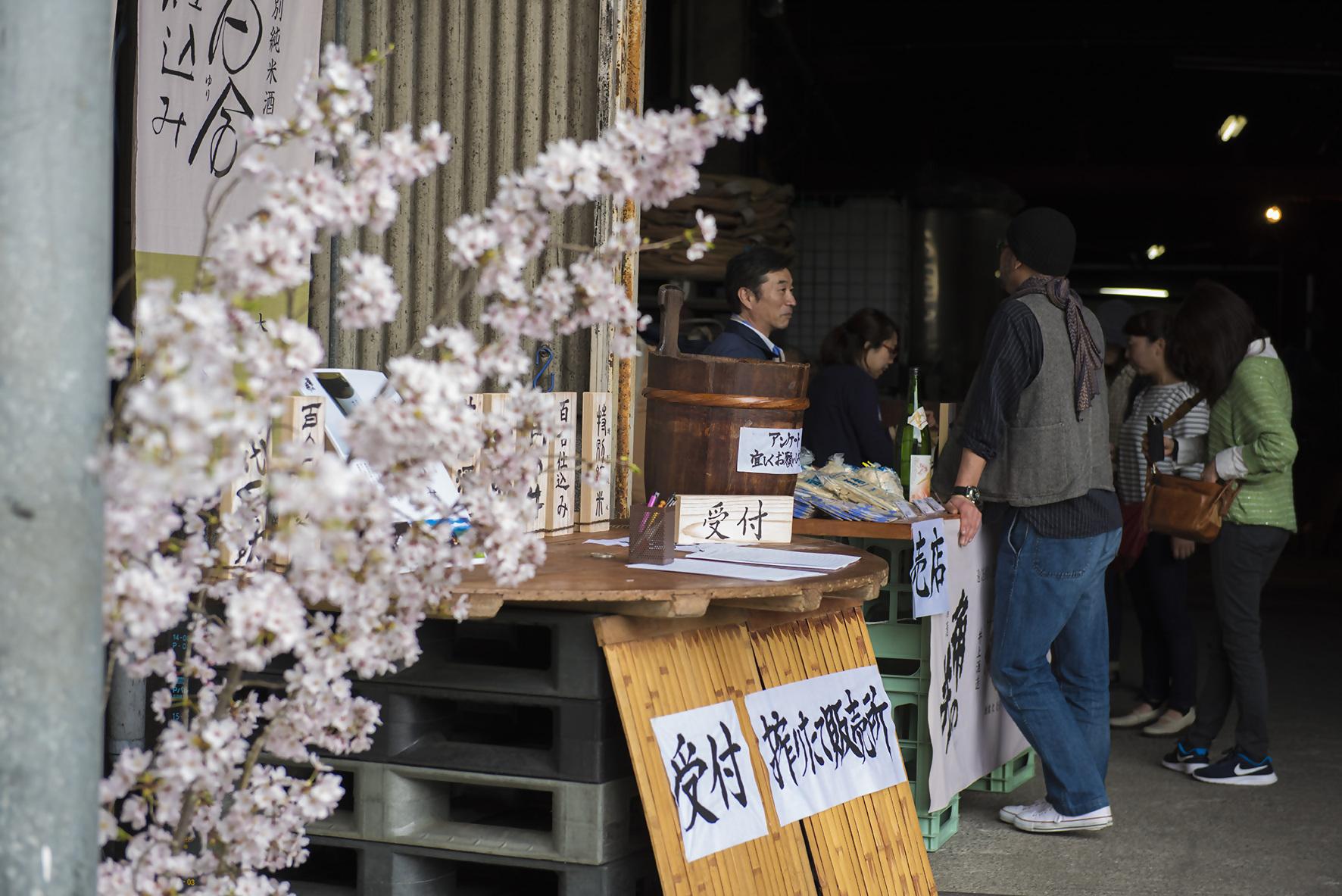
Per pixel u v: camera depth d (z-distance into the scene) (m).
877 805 3.02
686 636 2.62
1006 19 13.59
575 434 3.27
